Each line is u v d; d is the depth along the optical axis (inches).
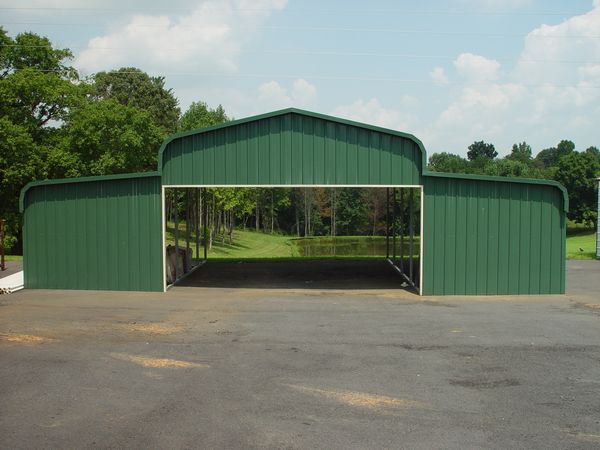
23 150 1238.9
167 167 579.2
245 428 225.3
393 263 860.6
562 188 566.9
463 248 568.7
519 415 241.6
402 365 315.0
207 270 787.4
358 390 272.1
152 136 1486.2
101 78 2299.5
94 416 237.5
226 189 1547.7
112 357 328.5
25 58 1386.6
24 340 368.2
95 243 589.6
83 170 1326.3
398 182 568.7
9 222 1286.9
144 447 207.3
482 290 569.9
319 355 335.3
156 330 401.4
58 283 596.1
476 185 566.6
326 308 495.2
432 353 341.4
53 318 441.7
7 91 1255.5
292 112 569.9
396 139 568.7
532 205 570.3
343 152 569.9
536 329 410.0
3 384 278.5
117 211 585.9
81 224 590.9
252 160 573.9
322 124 570.9
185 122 1734.7
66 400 256.5
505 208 568.7
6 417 236.4
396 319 446.3
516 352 344.5
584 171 2677.2
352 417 237.8
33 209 597.0
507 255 570.3
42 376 291.7
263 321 436.1
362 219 2935.5
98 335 384.5
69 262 593.6
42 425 227.8
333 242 2285.9
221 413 241.3
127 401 255.3
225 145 576.1
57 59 1428.4
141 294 568.1
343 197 2930.6
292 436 217.9
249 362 319.3
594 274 749.3
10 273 706.8
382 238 2410.2
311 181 571.2
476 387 277.7
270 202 2819.9
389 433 221.5
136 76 2351.1
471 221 567.5
